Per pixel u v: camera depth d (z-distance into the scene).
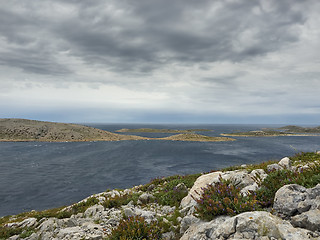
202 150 78.44
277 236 3.88
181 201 10.59
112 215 10.29
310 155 12.03
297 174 6.25
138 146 92.50
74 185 31.77
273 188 6.09
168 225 7.53
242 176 8.12
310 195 4.74
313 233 3.80
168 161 54.16
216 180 9.37
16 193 27.81
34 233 8.68
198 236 5.02
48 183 32.94
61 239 7.66
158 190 15.56
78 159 56.97
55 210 15.40
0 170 42.72
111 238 6.61
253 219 4.27
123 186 31.11
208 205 5.96
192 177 17.12
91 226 8.70
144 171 41.84
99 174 39.19
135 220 6.99
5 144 95.75
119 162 52.56
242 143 109.44
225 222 4.66
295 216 4.39
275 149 82.50
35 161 53.50
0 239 8.79
